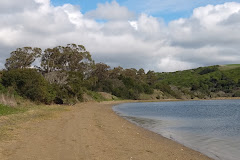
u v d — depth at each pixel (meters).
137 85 87.69
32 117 17.45
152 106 47.59
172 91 100.81
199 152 9.45
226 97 109.12
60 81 37.53
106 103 51.91
